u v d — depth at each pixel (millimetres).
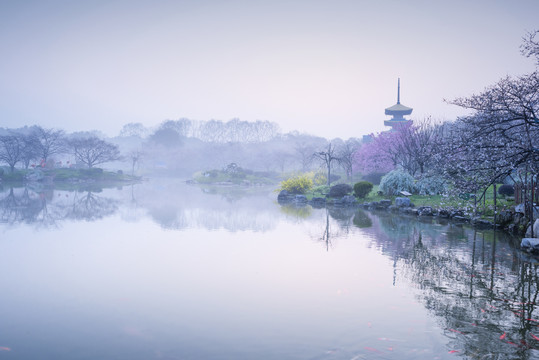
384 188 28359
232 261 9297
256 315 5633
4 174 57281
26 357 4250
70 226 14898
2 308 5934
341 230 14648
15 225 14898
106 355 4312
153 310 5867
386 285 7191
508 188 19562
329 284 7281
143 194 35250
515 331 4969
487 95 11969
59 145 83125
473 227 15477
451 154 13203
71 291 6848
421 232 14078
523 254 10062
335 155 63906
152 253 10219
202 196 34562
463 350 4398
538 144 12352
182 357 4254
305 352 4375
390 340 4699
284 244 11641
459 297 6449
